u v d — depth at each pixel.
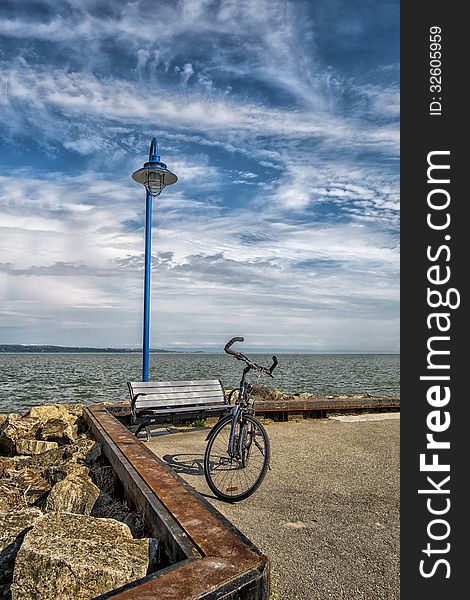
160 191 9.15
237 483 5.15
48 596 2.55
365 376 47.28
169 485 3.73
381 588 3.04
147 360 8.84
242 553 2.53
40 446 7.36
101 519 3.21
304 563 3.34
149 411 7.12
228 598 2.16
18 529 3.57
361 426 8.68
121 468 4.52
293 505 4.51
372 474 5.54
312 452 6.59
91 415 7.95
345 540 3.74
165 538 2.92
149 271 9.00
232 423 5.27
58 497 4.32
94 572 2.56
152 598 2.05
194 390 8.32
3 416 10.02
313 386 30.92
